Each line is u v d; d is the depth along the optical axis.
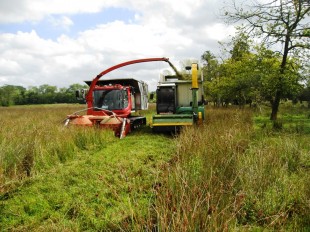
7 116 22.66
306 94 34.97
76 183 5.84
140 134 12.73
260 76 18.41
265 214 4.23
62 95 118.50
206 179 4.74
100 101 13.80
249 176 5.01
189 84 14.96
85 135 9.73
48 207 4.80
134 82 14.93
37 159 6.89
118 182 5.75
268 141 9.23
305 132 11.56
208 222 3.41
